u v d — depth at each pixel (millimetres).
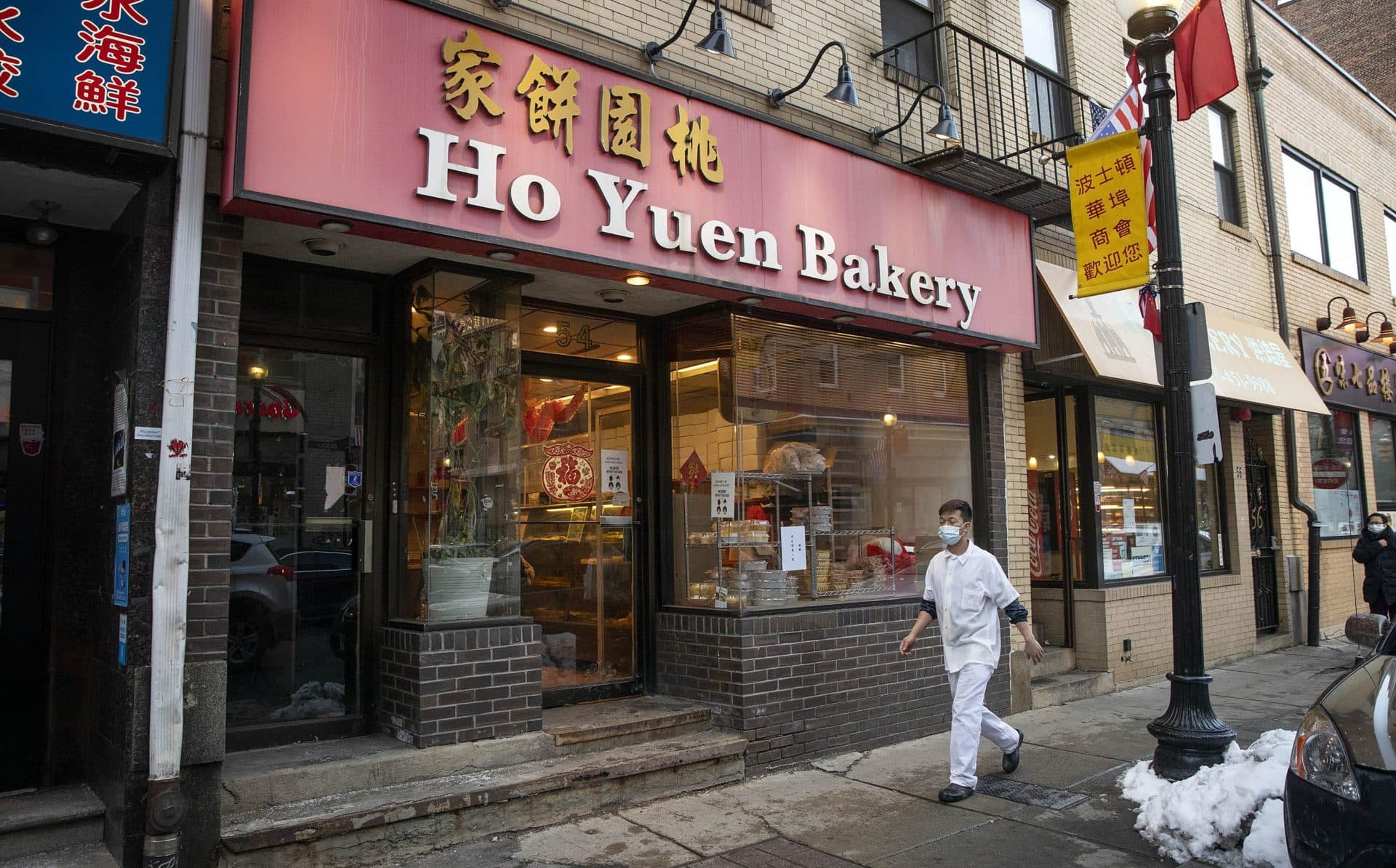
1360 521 13836
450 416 5547
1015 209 8156
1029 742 7023
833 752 6621
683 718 6168
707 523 6645
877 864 4652
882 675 7020
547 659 6316
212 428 4355
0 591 4660
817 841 4953
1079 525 9430
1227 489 11211
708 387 6680
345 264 5512
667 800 5637
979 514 8086
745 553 6410
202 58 4348
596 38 5914
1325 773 3568
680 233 5727
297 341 5414
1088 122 9430
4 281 4789
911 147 7793
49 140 3959
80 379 4883
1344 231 14477
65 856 4199
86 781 4727
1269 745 5188
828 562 7020
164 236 4277
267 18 4344
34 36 3879
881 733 6961
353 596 5523
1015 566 8266
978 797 5652
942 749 6848
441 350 5535
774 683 6340
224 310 4422
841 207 6719
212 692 4258
